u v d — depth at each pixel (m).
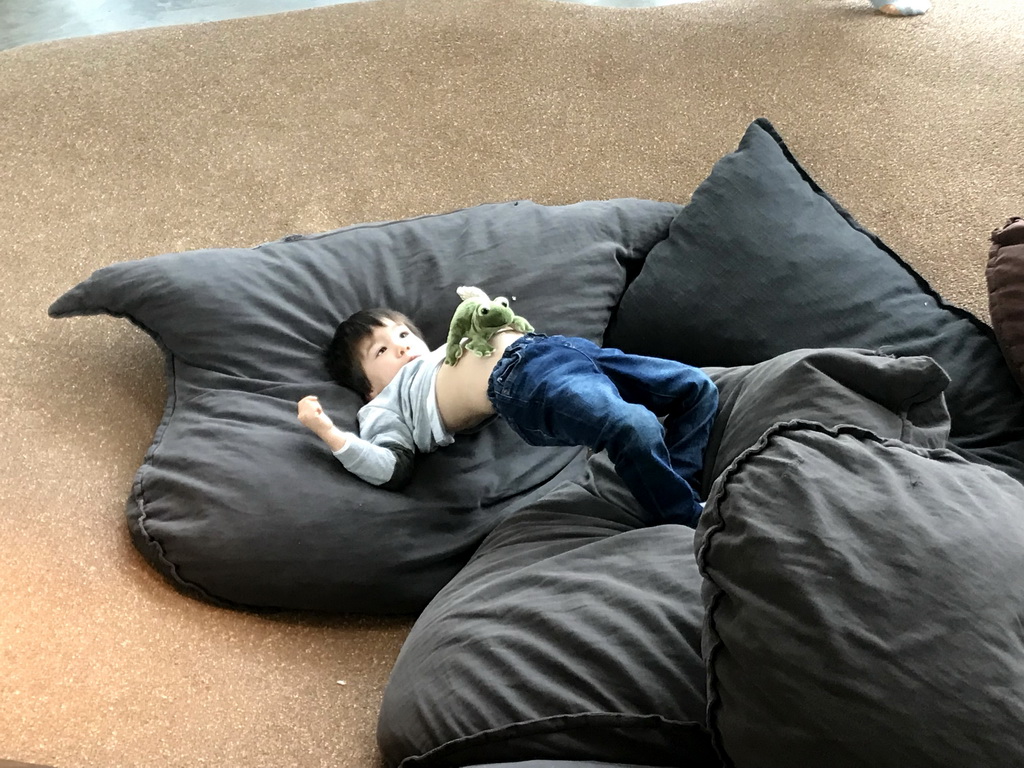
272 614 1.13
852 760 0.59
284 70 1.84
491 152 1.72
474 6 1.98
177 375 1.30
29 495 1.12
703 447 1.13
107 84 1.77
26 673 0.89
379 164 1.70
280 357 1.31
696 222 1.42
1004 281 1.20
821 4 1.97
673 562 0.89
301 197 1.64
